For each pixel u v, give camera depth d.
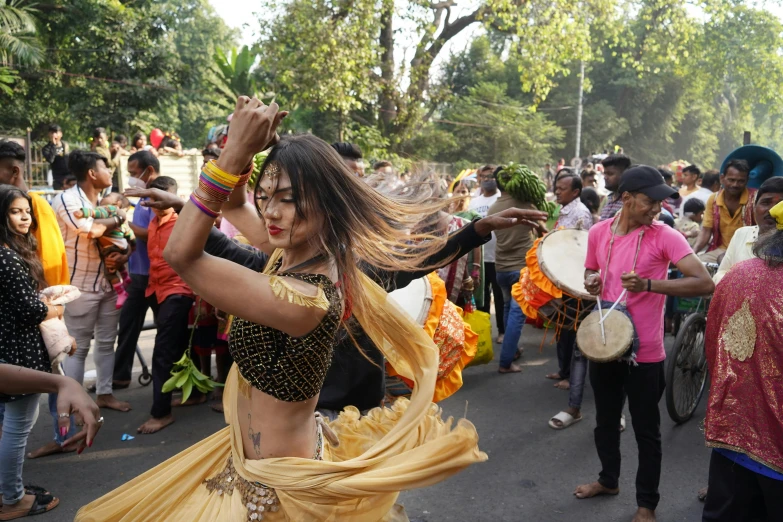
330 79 19.44
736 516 2.68
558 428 4.99
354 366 2.84
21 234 3.57
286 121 20.11
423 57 22.69
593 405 5.47
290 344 1.74
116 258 4.97
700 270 3.39
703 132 49.38
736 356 2.63
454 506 3.87
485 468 4.36
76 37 21.94
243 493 1.83
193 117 39.22
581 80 33.59
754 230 3.99
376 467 1.85
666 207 8.57
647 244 3.56
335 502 1.81
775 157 5.67
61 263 4.28
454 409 5.39
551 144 37.66
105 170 4.93
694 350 5.17
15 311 3.29
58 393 2.04
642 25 39.69
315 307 1.70
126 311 5.49
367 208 1.88
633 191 3.55
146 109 21.98
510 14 21.30
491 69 41.78
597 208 7.79
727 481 2.68
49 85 22.12
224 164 1.59
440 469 1.79
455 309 3.62
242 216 2.15
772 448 2.54
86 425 1.99
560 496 3.98
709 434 2.69
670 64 40.75
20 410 3.44
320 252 1.86
